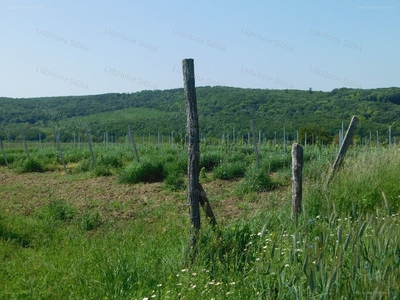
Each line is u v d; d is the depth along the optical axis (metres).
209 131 51.84
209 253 5.62
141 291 4.92
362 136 40.66
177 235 7.18
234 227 6.22
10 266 6.53
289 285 4.00
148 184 15.42
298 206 7.33
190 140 6.18
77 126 58.16
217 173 15.89
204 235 5.96
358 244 3.95
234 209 10.36
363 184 8.51
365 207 7.93
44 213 10.36
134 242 6.95
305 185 8.74
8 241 8.01
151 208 11.06
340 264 3.73
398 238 4.21
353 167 9.11
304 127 33.56
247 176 13.33
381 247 4.15
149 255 6.12
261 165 16.30
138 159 19.30
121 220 9.86
